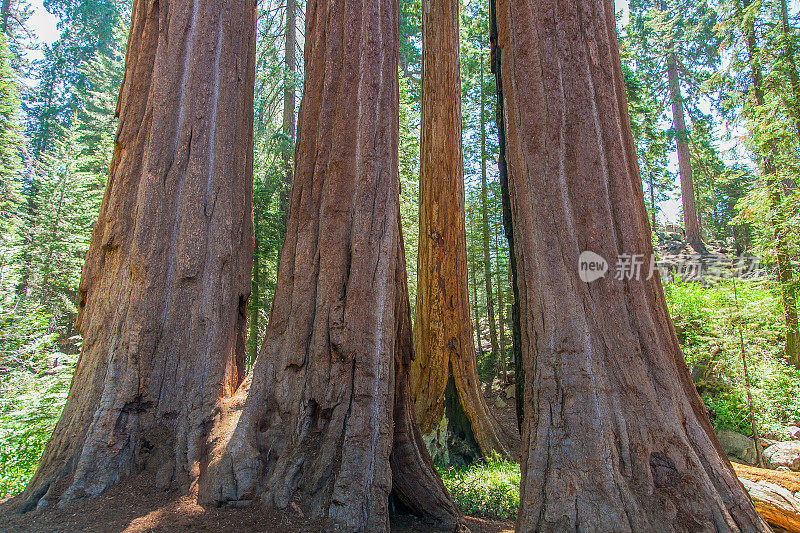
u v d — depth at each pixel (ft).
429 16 35.73
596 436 9.59
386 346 14.15
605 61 12.35
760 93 47.47
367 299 14.25
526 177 12.00
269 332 14.67
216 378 14.70
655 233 76.28
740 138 46.83
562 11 12.45
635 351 10.37
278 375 13.96
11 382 30.48
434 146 34.22
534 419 10.56
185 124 16.25
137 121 16.33
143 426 13.73
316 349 13.79
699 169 89.56
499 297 57.47
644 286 11.00
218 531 10.70
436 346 32.65
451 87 34.78
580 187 11.43
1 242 44.78
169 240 15.35
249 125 18.43
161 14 17.03
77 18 119.44
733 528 8.46
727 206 98.58
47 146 99.45
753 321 35.40
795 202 40.60
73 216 61.62
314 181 15.53
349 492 11.59
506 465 27.91
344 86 15.84
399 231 16.48
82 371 14.38
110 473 12.84
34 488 12.51
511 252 14.44
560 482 9.34
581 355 10.37
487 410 33.01
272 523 11.15
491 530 16.16
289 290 14.90
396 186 16.01
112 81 94.58
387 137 15.84
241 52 17.87
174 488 12.68
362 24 16.30
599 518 8.72
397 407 15.65
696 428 9.82
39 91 98.07
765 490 18.12
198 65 16.70
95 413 13.43
